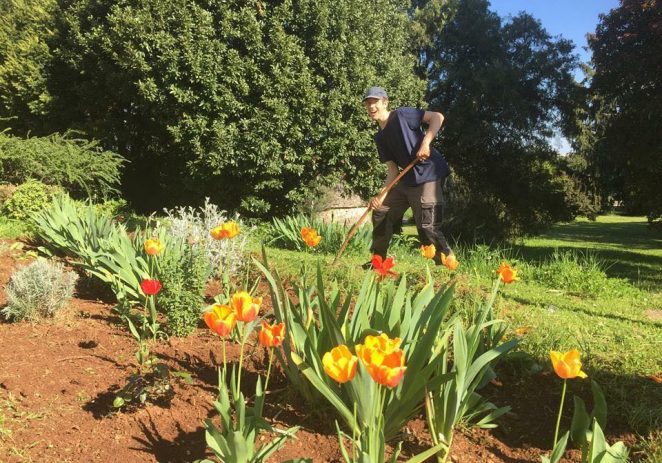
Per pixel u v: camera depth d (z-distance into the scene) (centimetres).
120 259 404
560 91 2139
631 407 286
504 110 2033
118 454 230
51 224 615
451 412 237
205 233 558
